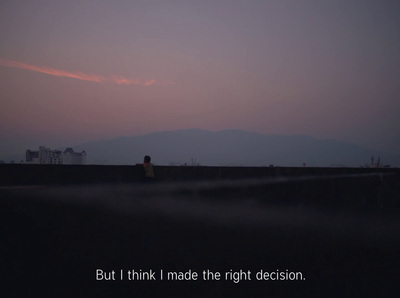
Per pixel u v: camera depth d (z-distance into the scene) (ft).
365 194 43.24
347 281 22.68
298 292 20.75
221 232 32.58
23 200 28.94
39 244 25.77
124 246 27.07
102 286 20.92
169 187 39.24
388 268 24.57
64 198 31.68
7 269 21.91
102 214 33.35
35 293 19.61
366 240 30.94
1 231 26.40
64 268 22.65
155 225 33.35
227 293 20.95
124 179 37.55
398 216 39.47
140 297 19.95
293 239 31.27
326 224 36.06
